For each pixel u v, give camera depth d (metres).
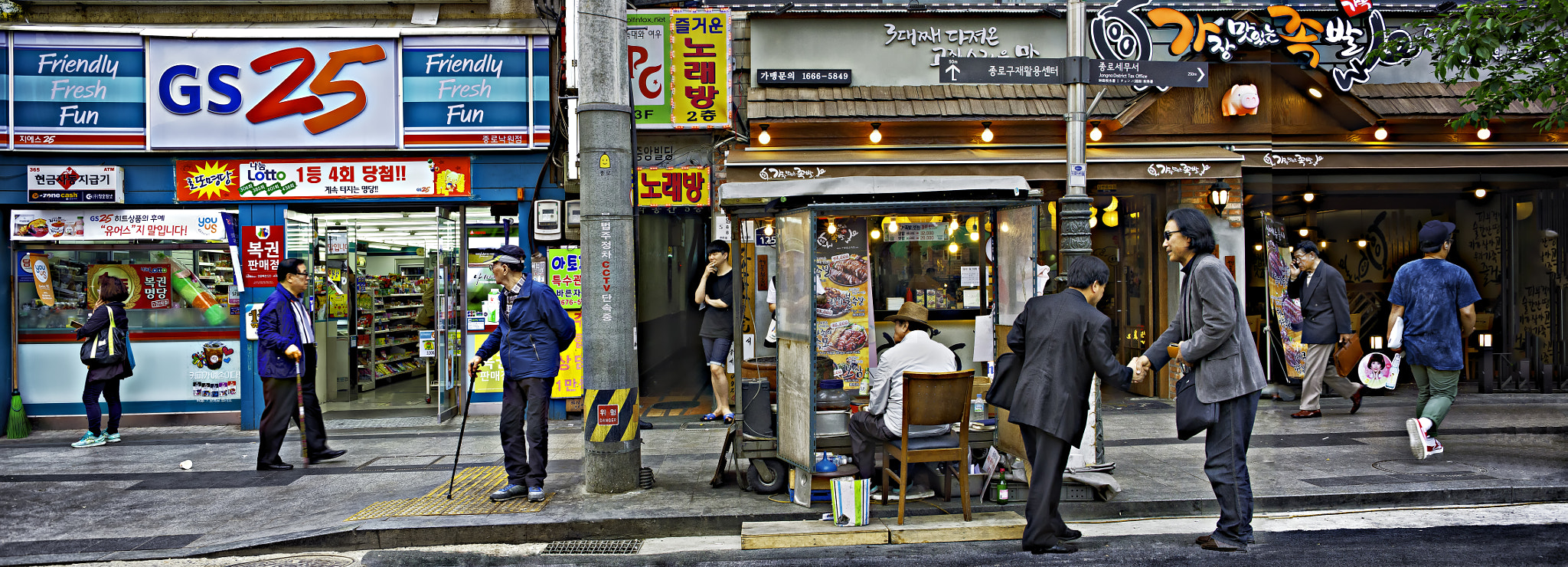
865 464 5.34
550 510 5.35
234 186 8.64
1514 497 5.48
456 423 8.87
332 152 8.70
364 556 4.88
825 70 9.00
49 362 8.94
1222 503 4.55
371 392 11.19
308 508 5.66
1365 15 8.94
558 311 5.76
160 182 8.66
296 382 6.90
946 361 5.18
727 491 5.77
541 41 8.65
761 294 6.50
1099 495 5.32
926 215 6.21
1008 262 5.71
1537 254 10.09
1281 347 9.32
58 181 8.48
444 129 8.62
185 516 5.56
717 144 8.78
